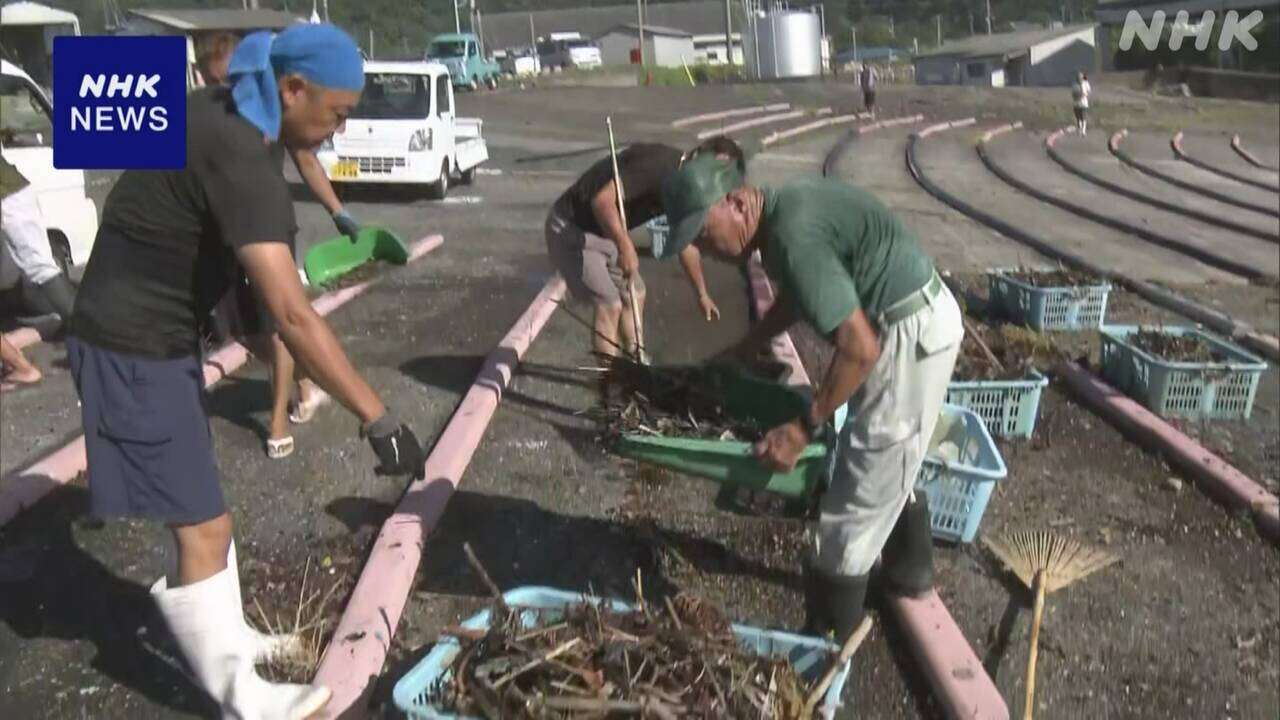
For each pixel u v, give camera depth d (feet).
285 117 10.24
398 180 49.24
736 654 10.48
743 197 11.22
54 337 25.98
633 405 14.38
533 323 26.22
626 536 16.16
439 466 17.56
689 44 288.71
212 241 10.10
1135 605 15.14
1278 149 88.58
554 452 19.08
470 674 10.30
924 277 11.43
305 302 9.98
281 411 18.12
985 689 12.35
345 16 235.81
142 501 10.39
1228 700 13.16
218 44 15.62
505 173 62.28
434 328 26.76
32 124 29.17
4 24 62.49
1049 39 184.44
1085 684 13.33
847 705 12.59
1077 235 48.03
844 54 276.82
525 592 11.65
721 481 12.79
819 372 23.82
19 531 15.75
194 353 10.57
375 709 12.07
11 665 12.60
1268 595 15.60
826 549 12.35
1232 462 20.03
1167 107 116.57
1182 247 44.93
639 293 20.44
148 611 13.84
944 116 107.34
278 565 14.75
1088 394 23.22
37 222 22.58
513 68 218.18
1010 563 15.47
